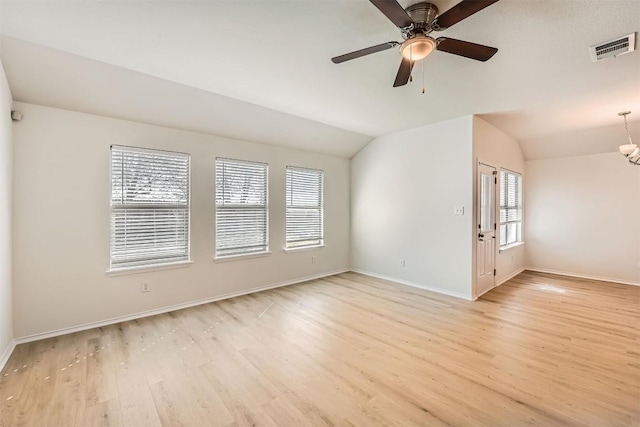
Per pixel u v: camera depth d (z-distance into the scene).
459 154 4.02
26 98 2.66
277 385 2.04
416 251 4.55
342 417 1.72
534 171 5.70
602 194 5.00
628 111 3.74
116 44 2.26
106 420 1.70
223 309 3.56
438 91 3.11
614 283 4.76
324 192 5.26
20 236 2.66
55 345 2.62
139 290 3.30
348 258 5.71
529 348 2.55
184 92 3.10
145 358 2.40
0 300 2.25
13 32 2.09
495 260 4.56
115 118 3.15
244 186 4.24
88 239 3.00
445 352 2.49
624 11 1.79
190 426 1.66
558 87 2.99
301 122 4.17
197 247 3.74
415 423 1.67
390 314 3.38
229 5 1.80
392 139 4.90
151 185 3.42
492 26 1.97
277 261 4.59
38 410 1.78
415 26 1.78
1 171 2.25
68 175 2.90
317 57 2.43
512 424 1.65
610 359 2.36
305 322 3.15
